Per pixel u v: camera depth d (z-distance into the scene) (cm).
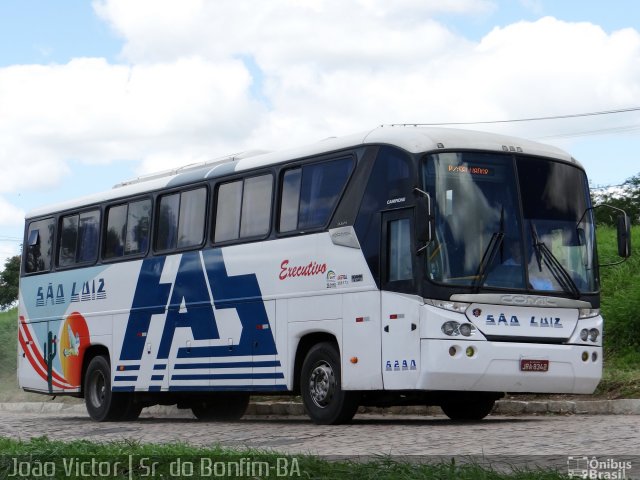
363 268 1512
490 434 1309
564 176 1561
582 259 1548
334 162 1603
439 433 1344
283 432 1482
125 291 2016
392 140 1505
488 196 1488
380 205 1502
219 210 1825
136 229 2022
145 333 1952
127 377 1989
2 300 6562
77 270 2159
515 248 1485
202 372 1809
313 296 1594
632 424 1402
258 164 1753
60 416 2366
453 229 1452
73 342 2152
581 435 1258
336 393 1556
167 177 1984
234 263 1761
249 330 1714
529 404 1816
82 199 2194
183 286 1870
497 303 1452
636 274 2391
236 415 2083
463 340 1424
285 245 1662
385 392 1563
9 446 1230
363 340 1502
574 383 1502
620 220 1586
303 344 1638
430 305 1425
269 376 1670
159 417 2261
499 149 1516
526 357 1456
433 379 1416
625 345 2092
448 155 1474
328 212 1591
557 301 1496
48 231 2277
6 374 3722
